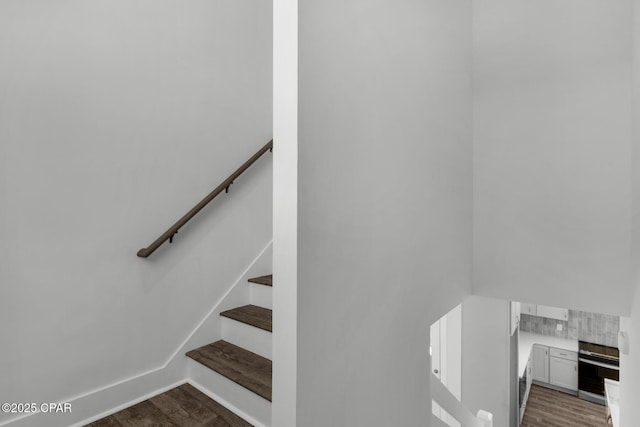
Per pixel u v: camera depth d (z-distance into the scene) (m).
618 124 2.40
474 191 2.92
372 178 1.58
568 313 6.48
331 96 1.33
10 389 1.59
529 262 2.71
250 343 2.20
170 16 2.16
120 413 1.86
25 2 1.61
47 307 1.69
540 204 2.67
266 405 1.71
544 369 6.47
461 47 2.66
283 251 1.21
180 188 2.21
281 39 1.22
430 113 2.13
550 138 2.62
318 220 1.27
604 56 2.44
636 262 2.05
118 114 1.93
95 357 1.85
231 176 2.34
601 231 2.46
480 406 4.16
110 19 1.90
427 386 2.07
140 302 2.02
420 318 2.01
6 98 1.57
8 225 1.57
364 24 1.52
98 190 1.86
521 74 2.73
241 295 2.54
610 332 6.06
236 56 2.54
